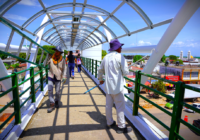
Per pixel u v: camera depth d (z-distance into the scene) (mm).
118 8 4309
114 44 2494
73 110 3510
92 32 8445
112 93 2414
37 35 6164
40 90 4582
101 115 3242
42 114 3250
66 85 6324
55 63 3342
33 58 5523
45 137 2346
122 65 2354
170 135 1814
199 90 1380
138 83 2695
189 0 2285
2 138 1962
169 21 3201
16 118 2398
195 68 39656
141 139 2328
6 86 2928
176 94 1705
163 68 47125
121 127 2480
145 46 3840
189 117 20141
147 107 23312
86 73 10523
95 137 2369
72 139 2305
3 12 3303
